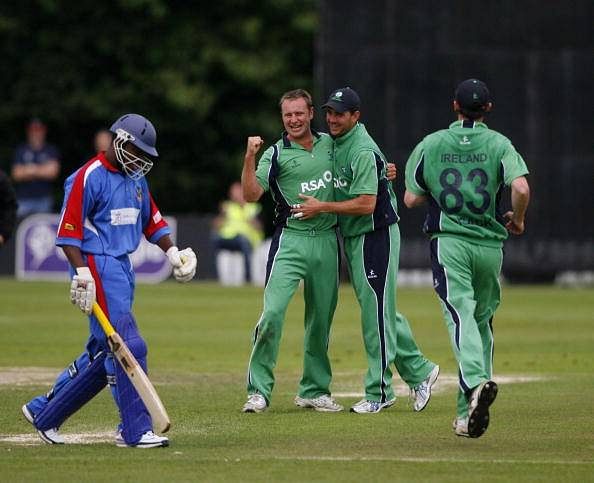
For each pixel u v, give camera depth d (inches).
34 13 4948.3
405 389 1583.4
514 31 3516.2
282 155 1362.0
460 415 1165.1
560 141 3540.8
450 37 3501.5
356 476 996.6
